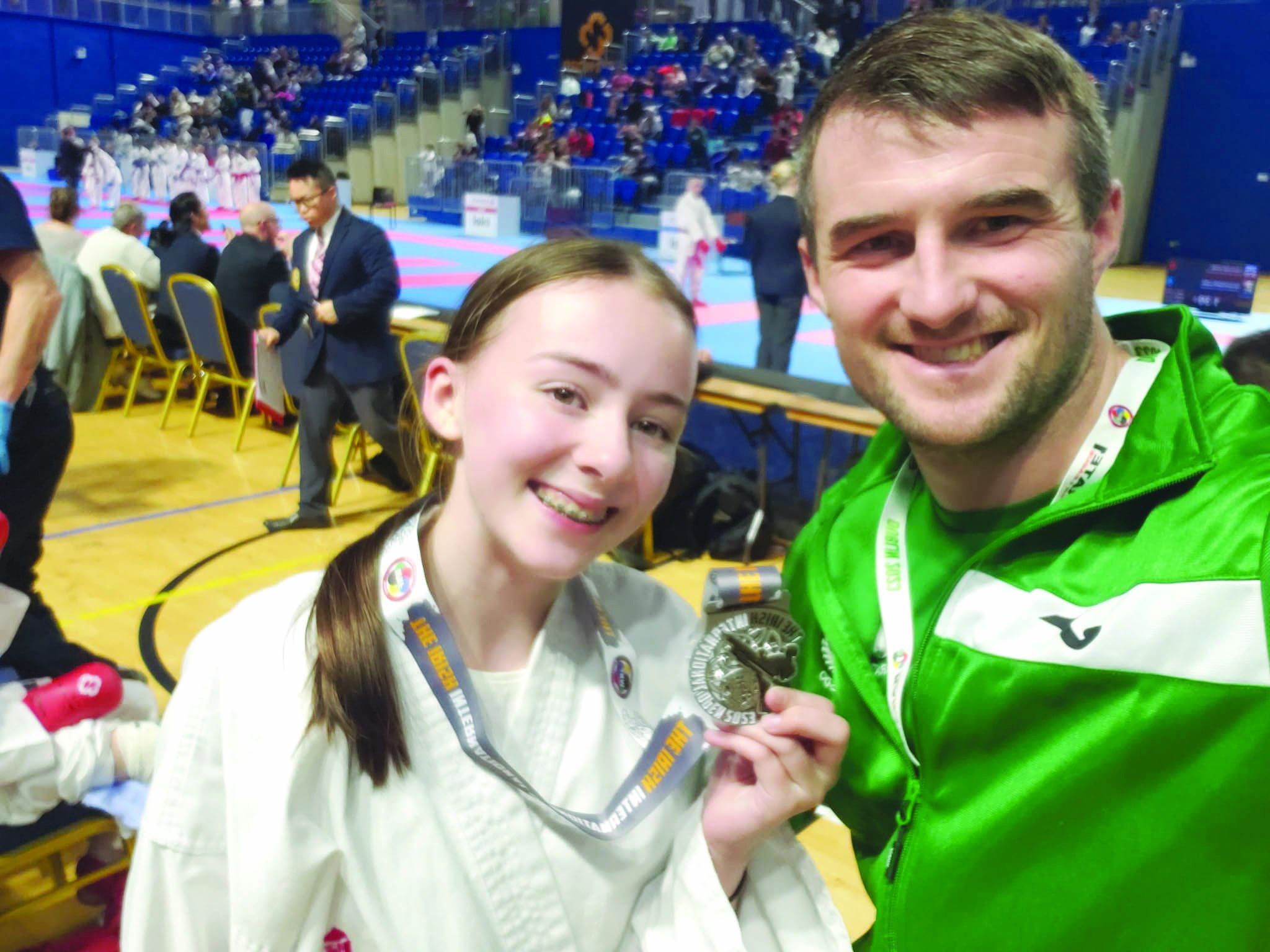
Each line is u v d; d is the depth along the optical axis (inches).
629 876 39.7
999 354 38.2
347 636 37.5
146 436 263.3
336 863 37.2
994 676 40.0
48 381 105.3
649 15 842.8
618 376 36.2
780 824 39.4
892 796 45.9
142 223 281.3
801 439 243.4
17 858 70.7
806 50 692.7
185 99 977.5
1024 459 42.2
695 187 426.0
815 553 51.4
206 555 189.5
